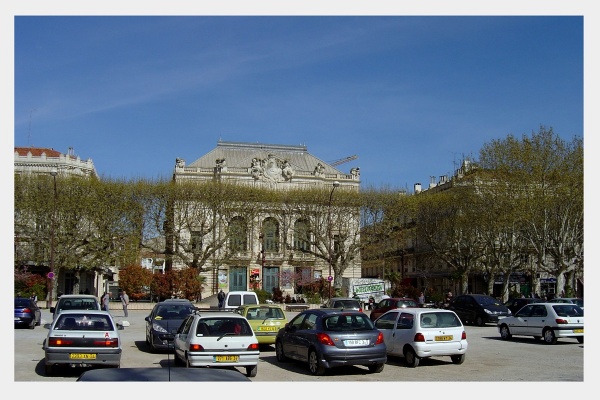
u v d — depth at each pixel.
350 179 81.31
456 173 66.25
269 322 21.64
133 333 28.72
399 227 58.28
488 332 30.48
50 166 69.62
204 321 15.05
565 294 47.00
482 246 52.56
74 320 15.53
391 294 56.03
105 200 52.44
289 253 67.62
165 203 55.03
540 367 17.62
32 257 51.62
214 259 58.22
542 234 42.72
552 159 42.97
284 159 81.06
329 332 15.82
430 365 18.06
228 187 58.59
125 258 52.12
